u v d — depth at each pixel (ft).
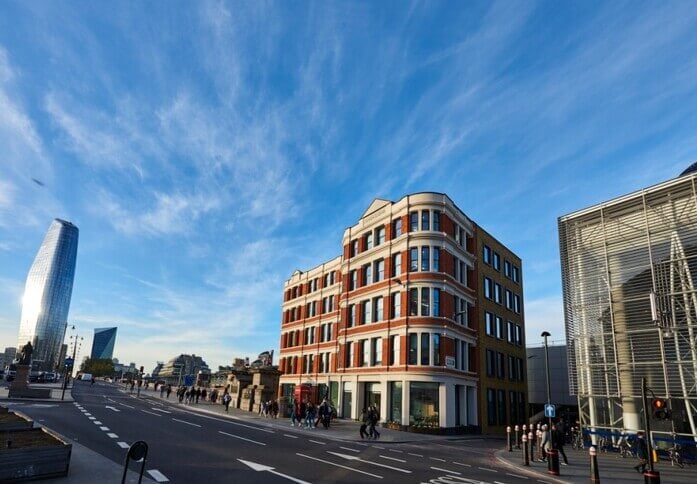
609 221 86.17
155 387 248.11
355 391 124.77
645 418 45.96
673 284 74.59
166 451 48.08
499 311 146.30
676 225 76.13
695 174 74.95
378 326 121.80
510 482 46.14
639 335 78.07
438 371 107.24
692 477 54.54
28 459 31.71
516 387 149.28
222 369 326.65
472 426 116.57
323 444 67.67
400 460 56.90
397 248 122.21
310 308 174.91
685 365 71.87
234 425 85.56
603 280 84.79
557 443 64.28
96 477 33.35
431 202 119.55
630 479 51.26
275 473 40.60
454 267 122.42
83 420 72.84
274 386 136.26
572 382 86.48
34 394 120.98
